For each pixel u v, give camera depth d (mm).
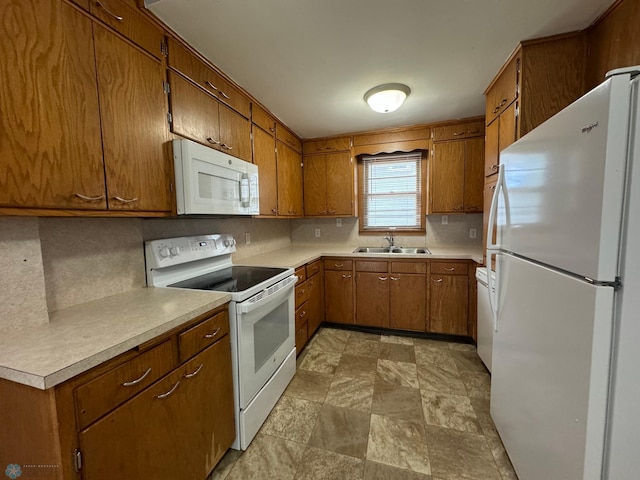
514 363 1283
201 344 1251
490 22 1429
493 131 2053
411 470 1373
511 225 1314
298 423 1705
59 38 969
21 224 991
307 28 1439
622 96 701
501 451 1472
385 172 3447
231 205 1799
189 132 1577
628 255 732
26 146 882
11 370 733
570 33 1526
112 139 1157
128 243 1515
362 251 3316
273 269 2127
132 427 931
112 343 872
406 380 2133
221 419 1388
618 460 784
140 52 1280
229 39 1519
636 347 747
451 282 2771
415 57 1729
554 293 960
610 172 723
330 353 2580
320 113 2605
